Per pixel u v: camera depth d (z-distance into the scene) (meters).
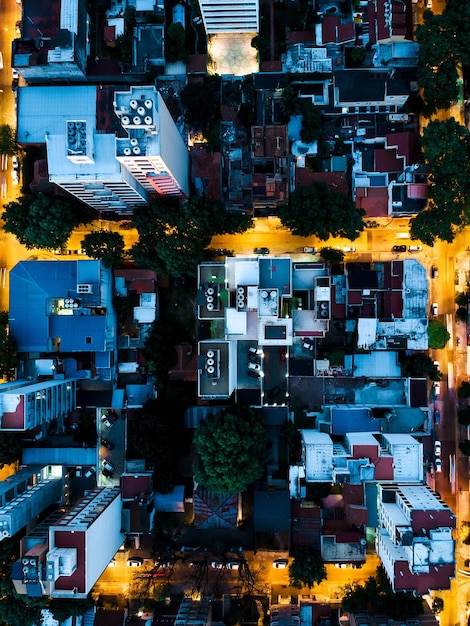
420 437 87.88
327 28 86.00
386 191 85.56
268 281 77.94
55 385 83.44
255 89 87.19
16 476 85.94
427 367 84.69
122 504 86.12
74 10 84.50
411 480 79.56
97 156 70.44
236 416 81.25
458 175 78.44
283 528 84.06
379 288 84.50
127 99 66.81
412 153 84.81
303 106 85.44
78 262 84.88
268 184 83.19
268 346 88.44
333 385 88.69
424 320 83.81
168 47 87.88
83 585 71.81
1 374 86.44
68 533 72.31
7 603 80.56
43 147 87.19
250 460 80.44
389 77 86.38
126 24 87.38
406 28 84.12
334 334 88.62
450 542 72.06
